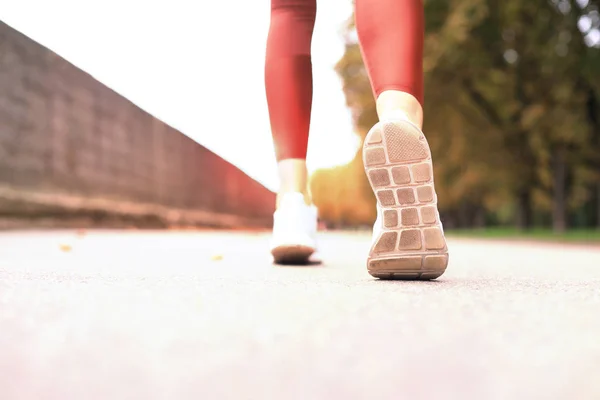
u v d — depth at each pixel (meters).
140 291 1.18
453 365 0.59
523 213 17.45
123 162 12.93
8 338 0.71
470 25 9.34
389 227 1.52
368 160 1.48
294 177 2.25
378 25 1.56
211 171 20.70
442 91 11.30
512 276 1.86
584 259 3.35
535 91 11.29
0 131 8.41
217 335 0.73
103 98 11.88
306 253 2.26
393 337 0.73
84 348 0.66
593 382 0.53
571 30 9.77
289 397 0.47
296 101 2.18
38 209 8.88
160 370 0.56
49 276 1.58
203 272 1.86
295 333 0.75
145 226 13.32
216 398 0.47
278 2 2.19
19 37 8.85
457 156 13.09
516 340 0.72
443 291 1.25
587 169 14.02
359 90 12.36
